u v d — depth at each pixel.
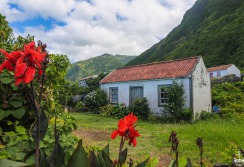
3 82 3.01
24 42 3.97
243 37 72.38
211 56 74.12
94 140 10.45
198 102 17.91
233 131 10.09
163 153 8.30
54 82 4.02
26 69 1.08
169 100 17.64
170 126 15.05
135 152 8.37
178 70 18.52
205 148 8.42
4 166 1.24
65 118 3.88
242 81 25.39
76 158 1.31
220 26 86.56
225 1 112.00
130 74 22.12
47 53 1.17
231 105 19.03
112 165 1.69
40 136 1.24
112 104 22.75
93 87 33.38
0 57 3.14
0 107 3.16
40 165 1.46
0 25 3.89
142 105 19.41
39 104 1.22
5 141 2.86
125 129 1.58
